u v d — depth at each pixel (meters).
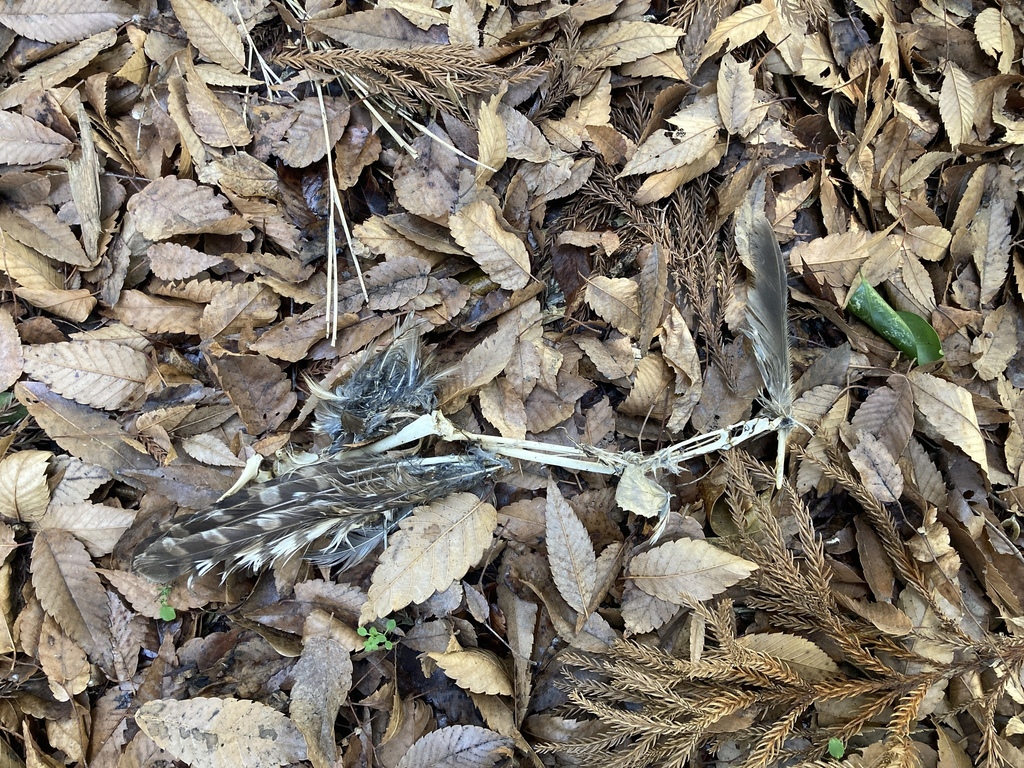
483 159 0.43
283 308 0.44
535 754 0.41
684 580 0.42
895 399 0.46
